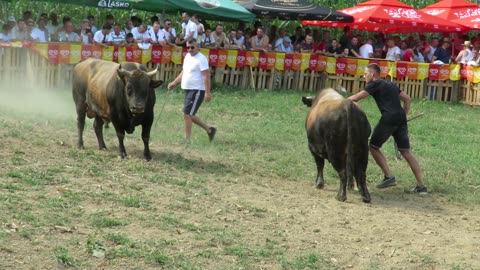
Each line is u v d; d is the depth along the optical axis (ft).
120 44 63.82
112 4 66.90
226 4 69.10
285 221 28.94
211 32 71.10
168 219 27.25
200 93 42.22
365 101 67.87
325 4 95.61
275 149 43.55
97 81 37.68
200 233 26.27
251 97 64.39
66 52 60.75
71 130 43.93
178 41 67.56
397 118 35.06
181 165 36.88
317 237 27.27
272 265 24.07
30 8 79.41
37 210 26.58
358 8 78.95
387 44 77.71
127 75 35.37
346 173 32.71
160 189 31.78
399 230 28.96
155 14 83.56
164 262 23.27
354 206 32.27
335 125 32.27
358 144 32.09
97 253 23.25
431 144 49.26
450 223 30.86
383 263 25.21
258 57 71.10
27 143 38.50
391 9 77.00
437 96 73.41
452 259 26.02
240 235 26.55
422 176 37.86
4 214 25.66
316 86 74.02
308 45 75.31
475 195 36.09
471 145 49.78
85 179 31.99
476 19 82.07
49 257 22.59
